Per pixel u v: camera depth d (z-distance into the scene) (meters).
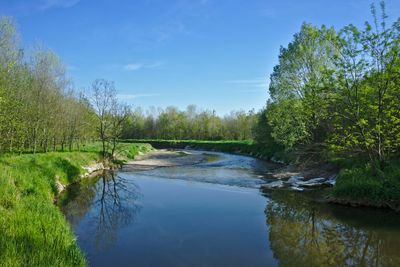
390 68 17.02
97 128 41.56
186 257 10.99
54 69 36.62
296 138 30.38
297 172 28.75
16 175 16.33
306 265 10.48
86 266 9.45
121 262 10.55
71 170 25.45
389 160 19.72
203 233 13.46
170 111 108.62
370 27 17.50
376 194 17.00
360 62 18.16
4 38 24.52
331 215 16.03
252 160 44.97
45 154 26.39
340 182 19.38
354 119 19.00
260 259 10.91
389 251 11.60
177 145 88.06
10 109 23.67
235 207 17.73
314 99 21.78
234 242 12.50
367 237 13.00
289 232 13.67
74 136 40.06
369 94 18.44
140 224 14.70
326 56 29.09
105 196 20.75
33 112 29.14
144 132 106.81
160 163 40.97
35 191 16.12
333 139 20.28
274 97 36.06
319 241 12.66
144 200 19.56
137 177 28.86
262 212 16.70
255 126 54.66
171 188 23.50
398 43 16.89
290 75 31.31
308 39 30.16
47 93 31.61
